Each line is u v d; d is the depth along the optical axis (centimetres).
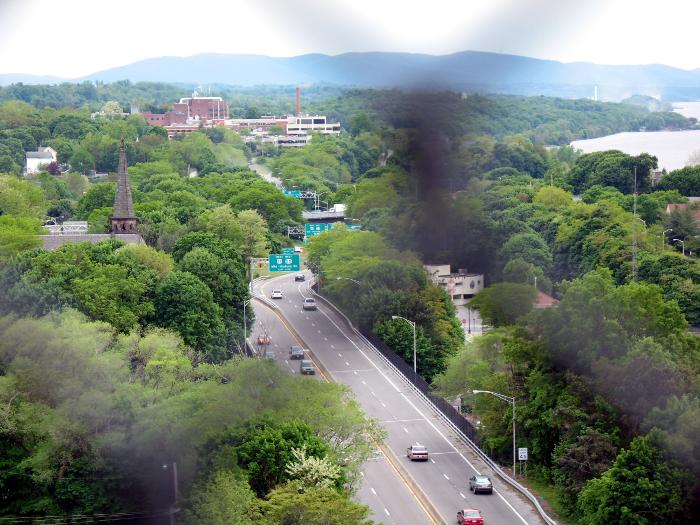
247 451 11438
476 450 14762
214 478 10825
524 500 12838
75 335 14212
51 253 19350
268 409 12369
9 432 11825
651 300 14462
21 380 12825
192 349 17075
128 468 11556
